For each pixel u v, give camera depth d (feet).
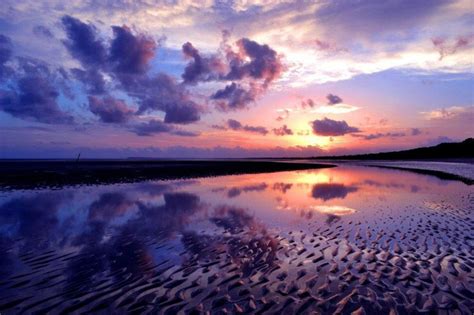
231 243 33.19
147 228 39.78
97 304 20.07
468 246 30.48
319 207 53.57
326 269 25.40
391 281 22.71
